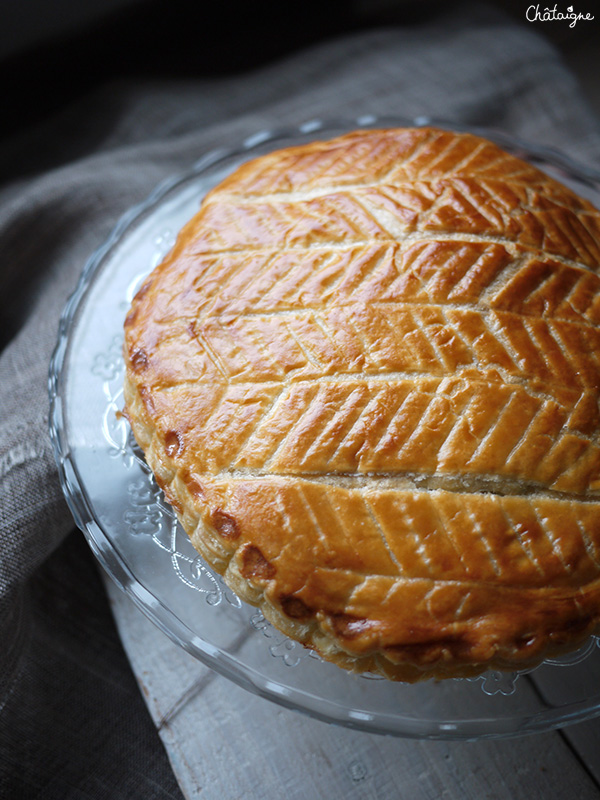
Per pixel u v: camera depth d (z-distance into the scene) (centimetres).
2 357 49
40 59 65
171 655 45
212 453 36
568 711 37
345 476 35
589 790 41
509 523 35
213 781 41
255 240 40
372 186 41
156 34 69
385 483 35
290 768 41
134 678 47
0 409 46
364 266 38
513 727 37
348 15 74
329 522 35
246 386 36
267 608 36
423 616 34
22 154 63
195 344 38
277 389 36
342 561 35
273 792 41
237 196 43
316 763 41
